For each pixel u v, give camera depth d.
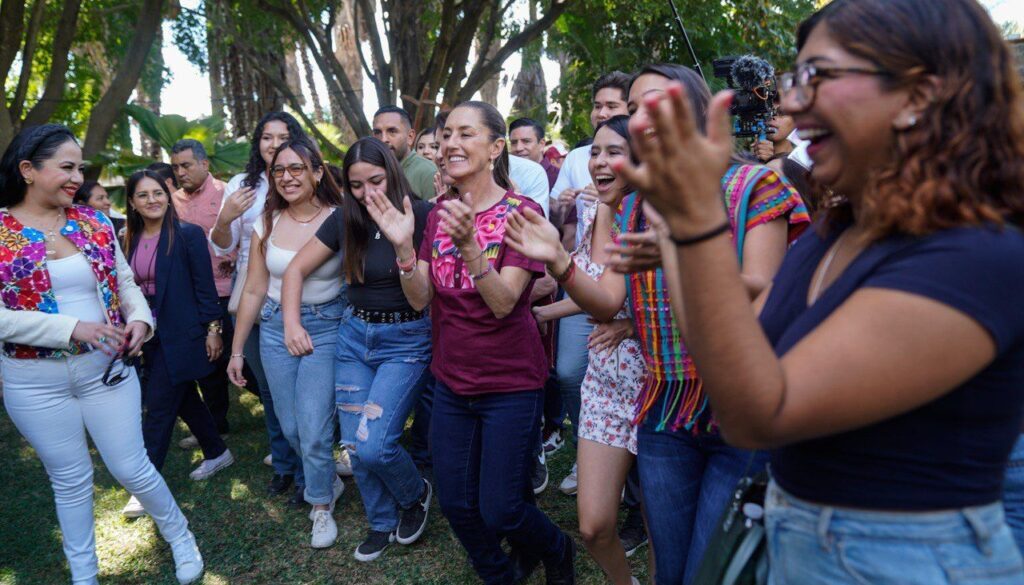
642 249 1.43
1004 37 1.05
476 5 10.63
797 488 1.17
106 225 3.03
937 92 1.01
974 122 1.00
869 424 1.01
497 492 2.68
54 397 2.88
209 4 11.02
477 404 2.73
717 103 0.93
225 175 9.66
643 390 2.19
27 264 2.78
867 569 1.09
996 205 1.02
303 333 3.32
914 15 1.01
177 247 3.94
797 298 1.28
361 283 3.19
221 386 5.04
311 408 3.50
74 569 3.05
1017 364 1.02
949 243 0.98
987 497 1.08
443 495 2.83
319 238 3.37
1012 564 1.08
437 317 2.81
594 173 2.70
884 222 1.02
